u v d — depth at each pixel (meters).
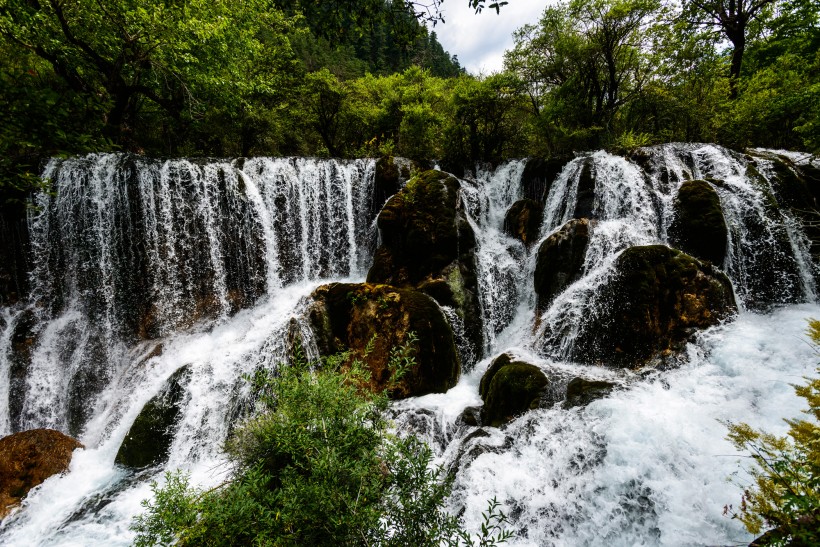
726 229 8.66
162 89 14.75
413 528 2.71
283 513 2.60
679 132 14.70
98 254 9.66
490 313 10.13
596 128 14.32
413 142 16.81
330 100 17.77
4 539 5.51
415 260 10.41
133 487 6.35
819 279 8.41
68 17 11.31
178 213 10.38
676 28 15.41
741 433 2.89
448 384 8.14
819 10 14.90
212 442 7.19
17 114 4.45
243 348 8.52
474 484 5.46
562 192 11.25
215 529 2.63
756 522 2.34
